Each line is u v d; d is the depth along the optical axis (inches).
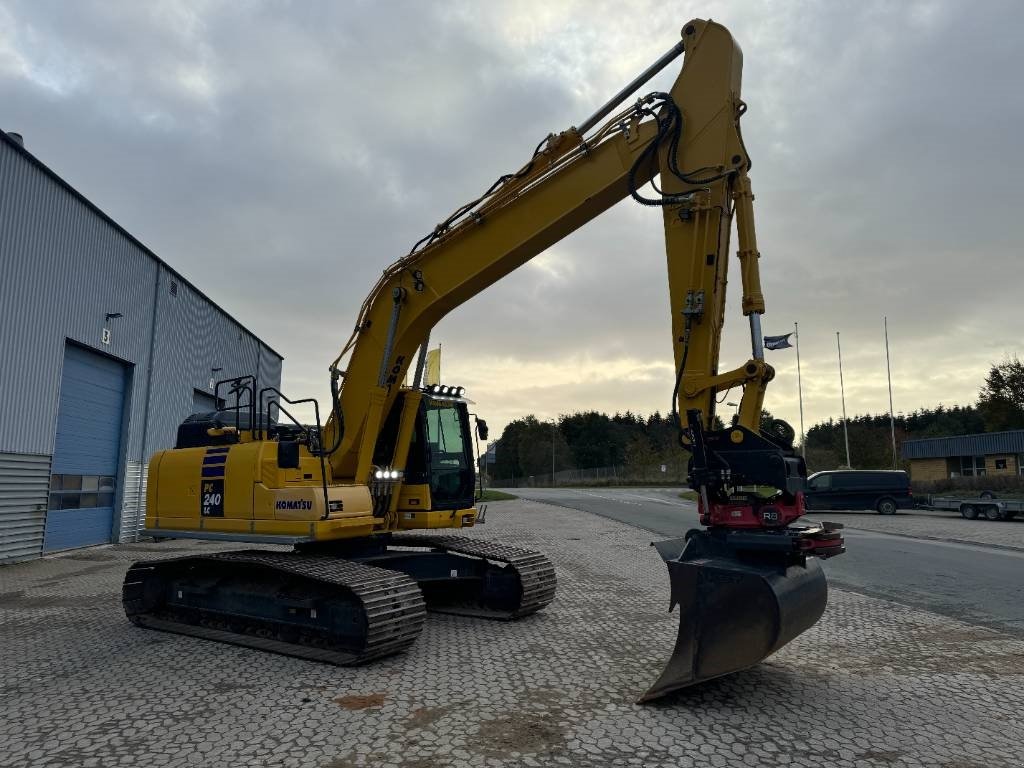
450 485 323.0
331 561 262.7
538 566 307.6
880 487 998.4
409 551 310.0
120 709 186.2
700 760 152.6
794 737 165.8
